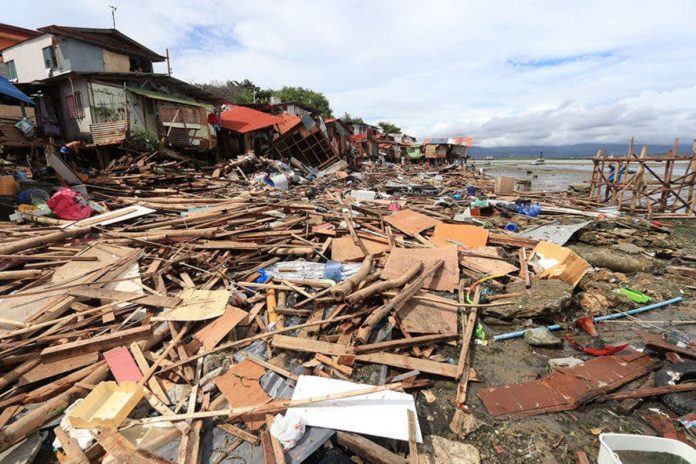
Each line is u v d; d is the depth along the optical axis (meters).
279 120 27.23
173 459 3.37
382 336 5.54
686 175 16.97
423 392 4.65
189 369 4.62
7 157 15.92
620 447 3.50
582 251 10.13
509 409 4.32
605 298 7.11
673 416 4.25
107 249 7.27
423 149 58.50
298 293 6.52
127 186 13.73
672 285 8.14
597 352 5.40
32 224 8.91
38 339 4.73
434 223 10.94
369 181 25.39
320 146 29.03
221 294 6.03
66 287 5.76
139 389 4.01
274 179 18.61
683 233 13.75
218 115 23.56
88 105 19.30
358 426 3.68
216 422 3.82
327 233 9.57
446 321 5.90
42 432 3.75
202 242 8.17
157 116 20.88
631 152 17.75
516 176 43.41
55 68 21.78
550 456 3.73
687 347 5.50
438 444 3.81
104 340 4.79
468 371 4.99
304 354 5.02
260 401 4.06
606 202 19.52
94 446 3.46
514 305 6.50
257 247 8.14
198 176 17.95
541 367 5.27
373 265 7.75
